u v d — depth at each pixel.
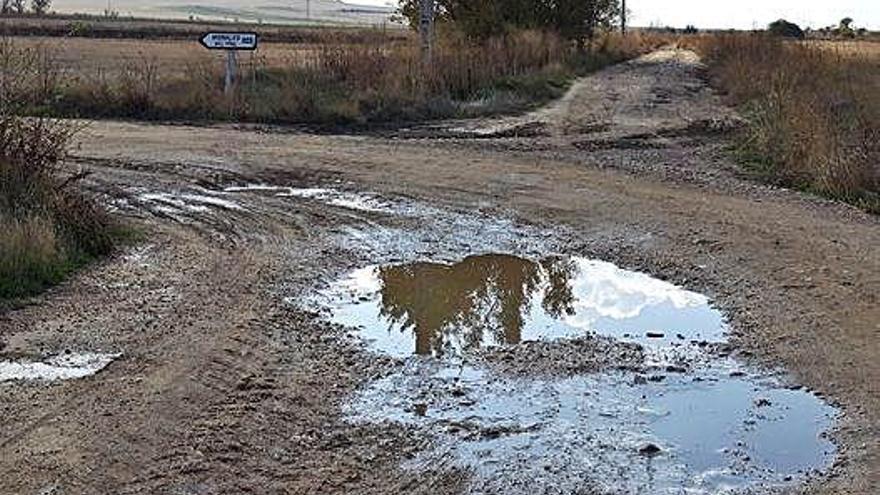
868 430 6.82
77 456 6.25
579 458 6.43
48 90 14.46
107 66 32.62
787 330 8.80
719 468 6.32
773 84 25.05
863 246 11.46
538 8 40.78
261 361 7.98
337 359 8.12
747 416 7.09
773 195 14.43
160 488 5.93
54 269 9.70
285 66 27.30
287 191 14.65
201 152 17.41
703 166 16.98
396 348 8.45
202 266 10.60
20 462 6.14
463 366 8.05
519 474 6.20
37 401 7.00
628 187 14.91
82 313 8.86
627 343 8.62
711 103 27.62
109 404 7.00
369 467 6.29
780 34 62.00
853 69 30.25
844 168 14.39
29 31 55.62
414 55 27.56
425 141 19.39
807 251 11.25
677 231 12.23
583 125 22.17
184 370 7.68
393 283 10.36
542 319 9.31
